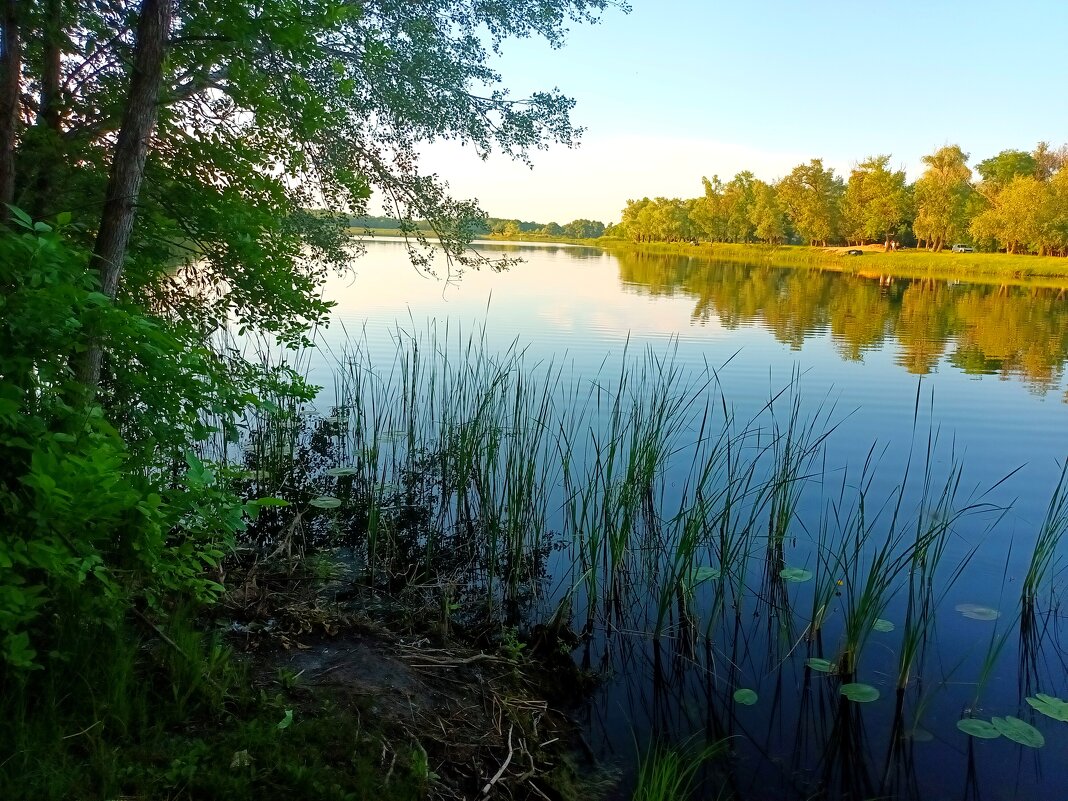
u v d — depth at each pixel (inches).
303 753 95.9
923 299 895.7
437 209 287.3
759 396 350.6
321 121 181.3
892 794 110.9
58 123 183.6
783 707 132.4
